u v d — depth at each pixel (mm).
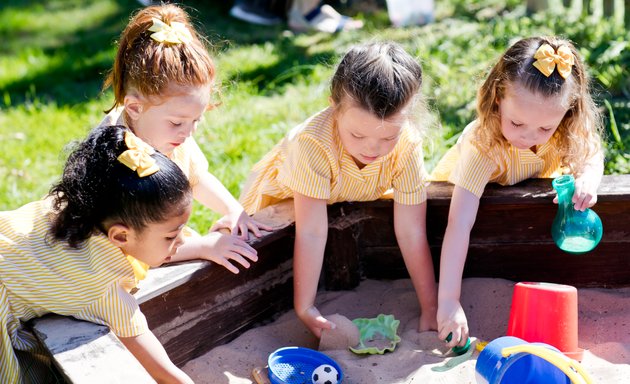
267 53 5602
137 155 1986
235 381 2342
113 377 1756
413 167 2562
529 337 2320
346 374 2318
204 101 2357
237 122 4324
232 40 6023
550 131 2449
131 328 2045
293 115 4398
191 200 2070
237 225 2543
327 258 2781
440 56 4879
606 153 3363
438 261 2801
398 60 2289
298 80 5008
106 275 2025
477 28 5465
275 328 2619
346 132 2326
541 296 2307
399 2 5969
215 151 3982
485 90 2529
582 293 2721
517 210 2674
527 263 2764
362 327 2525
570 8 5570
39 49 6301
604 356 2377
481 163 2574
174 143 2379
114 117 2434
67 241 2023
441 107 4102
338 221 2717
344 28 6117
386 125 2254
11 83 5613
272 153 2840
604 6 5258
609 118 3783
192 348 2426
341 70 2320
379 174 2596
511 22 5328
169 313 2318
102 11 7312
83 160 2031
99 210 1990
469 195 2572
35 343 2041
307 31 6168
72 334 1936
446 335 2395
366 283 2861
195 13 6727
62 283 2002
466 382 2240
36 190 3896
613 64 4336
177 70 2270
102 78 5594
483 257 2768
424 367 2312
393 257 2828
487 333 2588
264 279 2623
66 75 5707
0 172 4145
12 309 2008
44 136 4566
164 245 2059
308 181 2492
